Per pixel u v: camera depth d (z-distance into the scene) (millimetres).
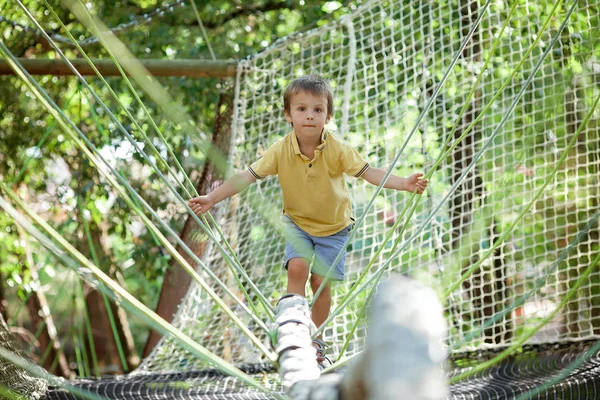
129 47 9594
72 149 9664
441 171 6949
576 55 6512
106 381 5238
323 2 9586
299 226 4238
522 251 7105
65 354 11711
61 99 9688
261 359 6141
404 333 1355
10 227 9062
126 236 10172
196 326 6324
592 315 7051
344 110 6938
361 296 6262
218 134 7254
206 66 7113
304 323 2723
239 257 6715
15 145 9633
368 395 1419
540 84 7027
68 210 9750
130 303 2348
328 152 4203
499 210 6473
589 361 4887
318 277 4309
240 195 6816
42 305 10086
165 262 9992
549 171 6676
